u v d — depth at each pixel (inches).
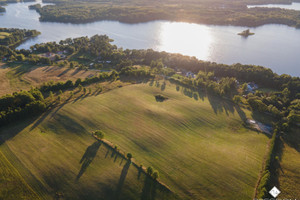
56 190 2573.8
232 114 4517.7
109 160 3006.9
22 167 2871.6
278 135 3838.6
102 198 2486.5
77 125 3769.7
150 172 2738.7
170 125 3959.2
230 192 2642.7
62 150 3171.8
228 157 3218.5
